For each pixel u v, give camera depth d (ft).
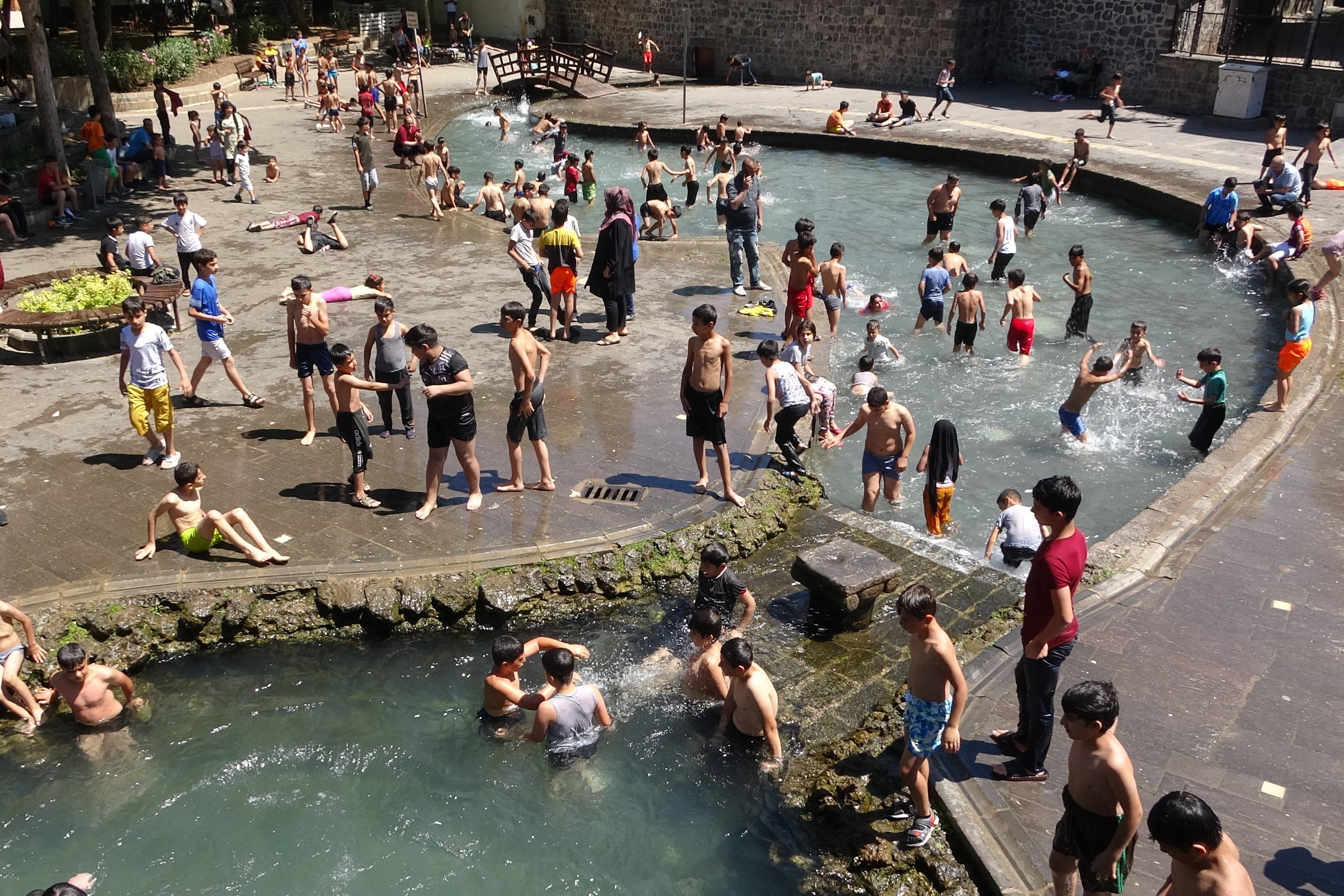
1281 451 34.94
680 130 94.58
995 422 39.63
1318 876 17.69
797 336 41.19
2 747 22.82
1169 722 21.63
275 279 52.70
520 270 50.47
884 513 33.32
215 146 74.23
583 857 19.88
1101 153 78.07
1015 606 26.99
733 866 19.60
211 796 21.49
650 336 45.09
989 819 19.25
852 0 112.68
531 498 31.22
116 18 145.07
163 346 31.65
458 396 28.71
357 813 21.08
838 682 24.32
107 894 19.13
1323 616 25.44
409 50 135.13
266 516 29.81
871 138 88.02
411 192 73.87
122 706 24.04
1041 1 104.73
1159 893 13.85
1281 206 61.26
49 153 64.03
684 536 29.37
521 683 24.59
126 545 28.22
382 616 26.18
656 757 22.26
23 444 34.19
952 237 64.75
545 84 116.06
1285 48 85.10
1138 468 36.04
